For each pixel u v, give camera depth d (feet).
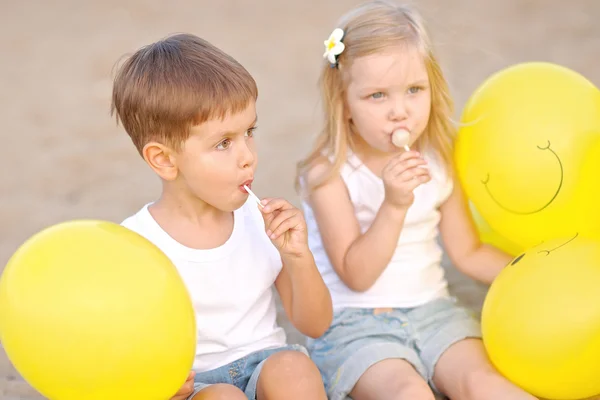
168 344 7.03
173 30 28.37
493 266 10.40
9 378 10.22
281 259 8.84
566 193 9.19
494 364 8.93
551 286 8.32
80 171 17.57
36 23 30.04
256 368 8.32
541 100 9.36
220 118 7.79
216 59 8.05
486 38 24.59
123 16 30.53
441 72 9.82
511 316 8.45
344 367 9.24
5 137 19.92
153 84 7.88
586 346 8.06
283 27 28.55
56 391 7.09
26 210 15.60
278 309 11.91
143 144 8.18
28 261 7.09
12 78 24.32
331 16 29.66
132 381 6.97
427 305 10.01
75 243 7.11
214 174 7.95
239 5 31.81
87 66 24.90
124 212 15.26
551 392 8.50
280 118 20.18
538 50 23.04
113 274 6.95
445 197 10.28
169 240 8.38
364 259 9.60
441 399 9.44
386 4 9.87
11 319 6.97
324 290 8.85
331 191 9.91
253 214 8.92
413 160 9.23
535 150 9.19
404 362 9.16
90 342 6.80
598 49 22.56
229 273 8.50
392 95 9.30
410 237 10.12
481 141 9.60
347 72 9.49
